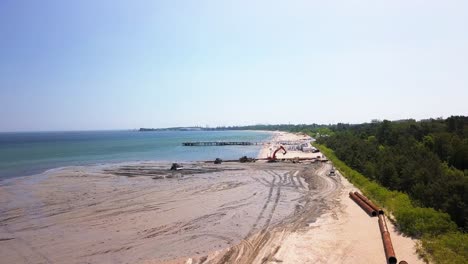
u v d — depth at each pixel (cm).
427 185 2431
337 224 2106
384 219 2047
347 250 1645
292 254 1628
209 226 2181
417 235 1772
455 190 2114
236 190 3403
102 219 2369
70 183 3897
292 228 2078
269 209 2602
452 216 1972
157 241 1914
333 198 2912
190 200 2948
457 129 5044
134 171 4934
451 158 3628
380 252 1602
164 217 2403
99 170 5066
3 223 2298
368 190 2956
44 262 1655
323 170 4809
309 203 2767
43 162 6331
